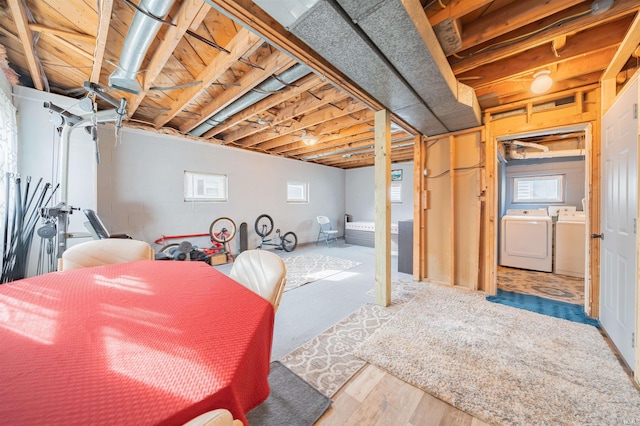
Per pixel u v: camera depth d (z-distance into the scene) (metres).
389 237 2.74
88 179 3.07
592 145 2.47
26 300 1.01
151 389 0.53
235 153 5.32
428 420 1.31
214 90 3.00
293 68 2.37
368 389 1.53
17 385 0.53
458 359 1.79
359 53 1.61
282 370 1.68
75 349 0.67
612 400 1.42
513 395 1.46
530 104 2.79
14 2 1.60
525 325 2.30
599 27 1.95
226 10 1.33
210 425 0.40
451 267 3.43
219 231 5.06
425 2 1.61
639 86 1.58
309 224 7.02
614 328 1.97
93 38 2.06
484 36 1.80
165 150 4.36
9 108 2.37
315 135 4.39
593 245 2.46
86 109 2.35
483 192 3.20
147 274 1.41
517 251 4.40
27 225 2.62
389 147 2.67
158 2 1.46
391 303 2.83
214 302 1.00
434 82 1.99
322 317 2.49
